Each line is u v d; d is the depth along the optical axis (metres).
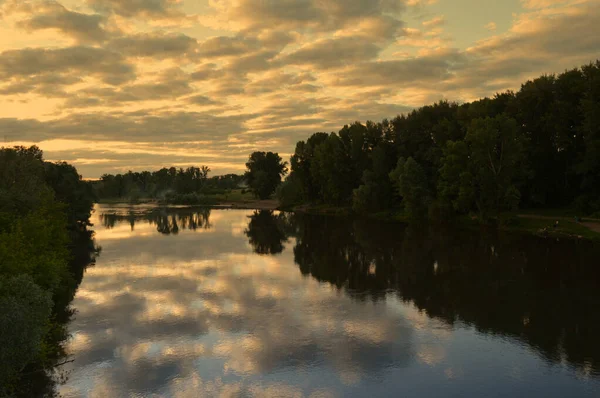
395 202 111.94
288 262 52.03
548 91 83.62
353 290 38.75
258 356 25.08
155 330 29.12
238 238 74.19
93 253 58.59
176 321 30.86
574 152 81.88
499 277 42.19
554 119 80.94
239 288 39.69
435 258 52.31
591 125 71.31
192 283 41.56
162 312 32.84
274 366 23.83
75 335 28.31
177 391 21.22
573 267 45.47
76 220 77.88
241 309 33.53
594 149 70.94
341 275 44.62
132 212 141.38
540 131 84.62
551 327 29.03
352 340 27.30
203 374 22.97
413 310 32.97
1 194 42.75
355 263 50.78
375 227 86.19
